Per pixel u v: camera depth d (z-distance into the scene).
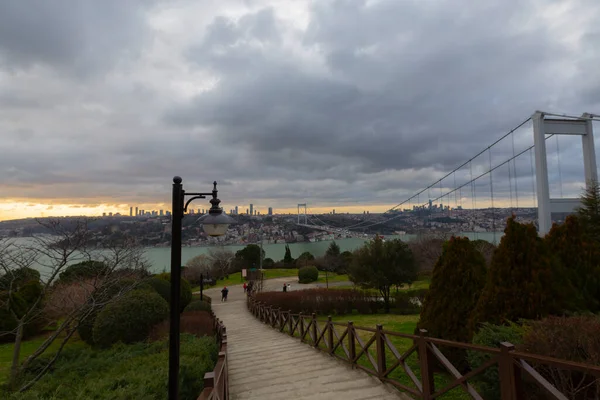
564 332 3.59
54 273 6.98
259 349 9.53
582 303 4.87
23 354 10.21
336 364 6.90
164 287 14.29
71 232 7.32
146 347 7.25
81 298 8.43
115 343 8.37
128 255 8.46
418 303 21.44
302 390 5.31
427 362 4.17
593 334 3.43
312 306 19.75
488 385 4.29
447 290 6.21
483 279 6.08
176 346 3.98
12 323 11.81
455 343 3.68
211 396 3.11
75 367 6.16
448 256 6.36
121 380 4.57
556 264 5.01
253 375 6.56
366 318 17.45
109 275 7.82
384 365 5.35
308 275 36.97
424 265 32.47
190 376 4.89
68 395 4.66
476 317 5.14
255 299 20.44
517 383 2.88
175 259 4.12
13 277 7.14
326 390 5.21
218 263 46.38
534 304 4.64
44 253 7.09
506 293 4.84
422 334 4.26
